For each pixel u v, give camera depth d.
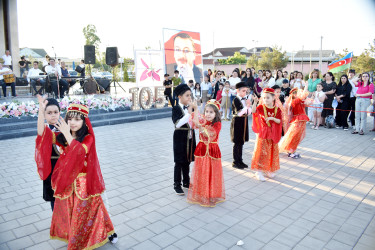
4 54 16.91
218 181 4.54
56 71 12.84
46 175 3.29
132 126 10.99
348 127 10.98
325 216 4.23
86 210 3.17
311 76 11.21
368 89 9.49
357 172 6.11
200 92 14.59
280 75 12.16
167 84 13.45
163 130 10.27
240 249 3.41
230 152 7.52
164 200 4.73
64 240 3.30
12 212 4.31
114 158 6.93
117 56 17.25
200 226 3.92
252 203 4.63
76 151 2.99
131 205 4.53
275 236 3.69
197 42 16.80
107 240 3.35
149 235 3.70
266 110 5.48
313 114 10.73
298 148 7.98
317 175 5.93
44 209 4.42
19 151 7.45
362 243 3.56
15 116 9.40
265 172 5.68
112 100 12.02
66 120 3.20
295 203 4.64
